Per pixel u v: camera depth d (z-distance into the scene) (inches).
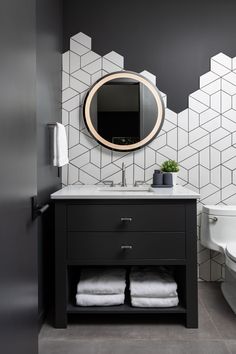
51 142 84.0
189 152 98.7
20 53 40.8
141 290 73.8
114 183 98.8
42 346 65.4
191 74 98.7
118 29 98.6
